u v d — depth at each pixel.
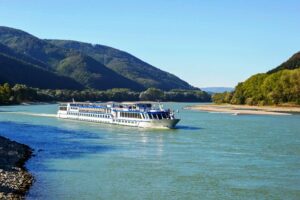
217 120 154.38
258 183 52.56
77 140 92.69
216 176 56.12
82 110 153.25
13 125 129.75
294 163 65.00
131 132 111.00
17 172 55.47
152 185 51.31
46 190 48.12
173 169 60.34
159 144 86.12
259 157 70.19
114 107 140.00
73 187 49.84
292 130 115.25
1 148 71.25
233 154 73.25
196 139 94.50
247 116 180.50
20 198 43.69
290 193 48.31
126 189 49.38
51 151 75.88
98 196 46.38
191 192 48.41
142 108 132.00
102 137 98.94
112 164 63.81
